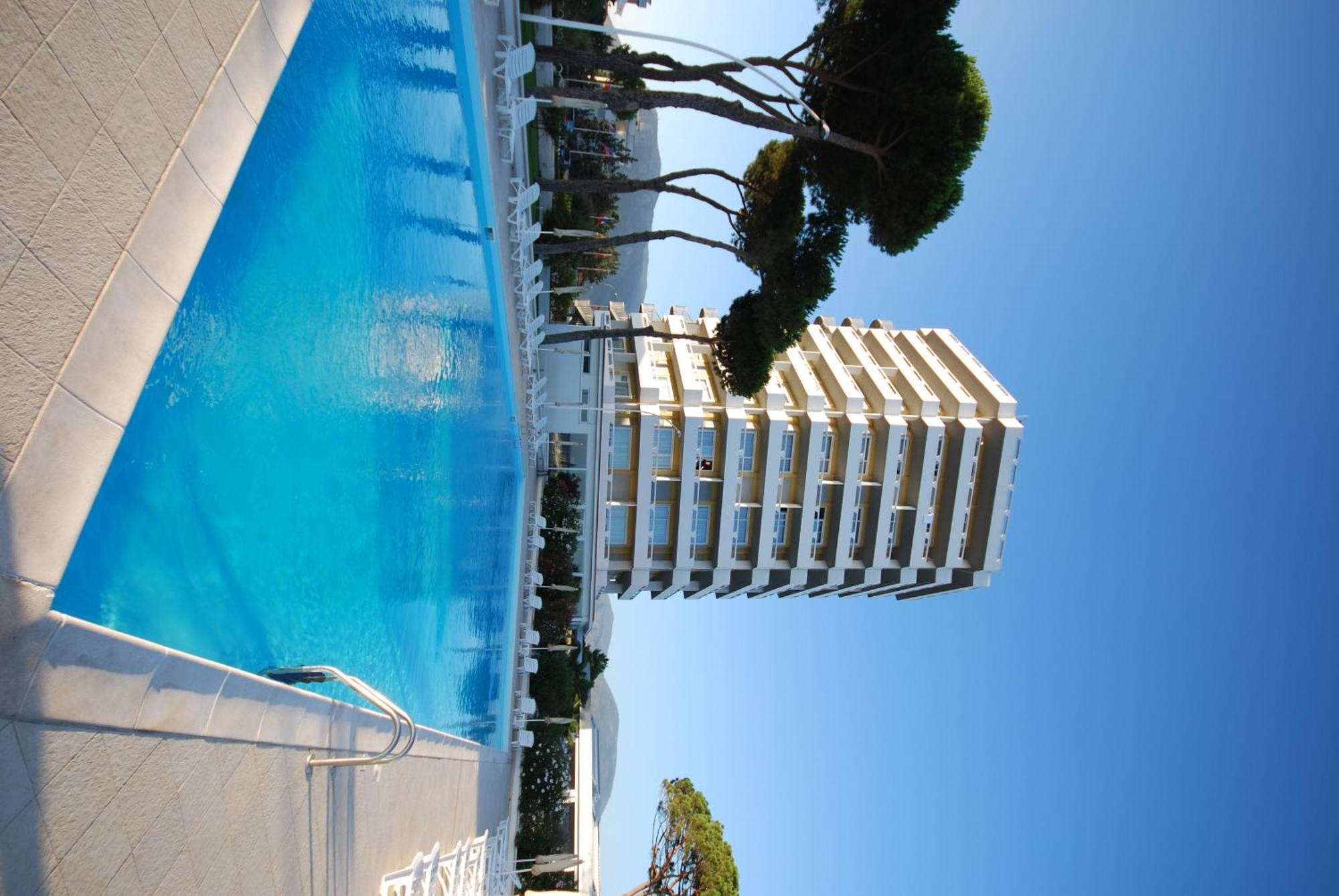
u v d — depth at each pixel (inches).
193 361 219.1
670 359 1387.8
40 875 129.5
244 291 250.2
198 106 187.6
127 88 161.6
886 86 745.6
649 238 984.3
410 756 373.1
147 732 159.3
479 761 638.5
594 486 1280.8
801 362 1379.2
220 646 236.2
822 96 841.5
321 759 252.7
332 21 322.0
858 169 816.3
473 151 624.4
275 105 269.3
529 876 1179.3
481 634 729.0
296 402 295.9
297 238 291.6
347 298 347.6
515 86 711.7
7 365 129.3
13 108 131.8
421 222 470.9
